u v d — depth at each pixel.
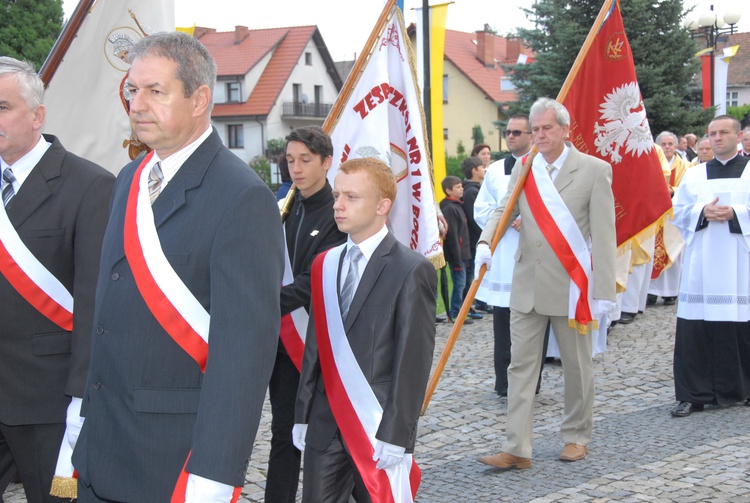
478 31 49.28
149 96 2.30
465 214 10.22
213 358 2.23
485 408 6.36
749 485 4.57
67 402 3.20
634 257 9.60
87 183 3.20
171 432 2.30
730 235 6.12
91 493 2.43
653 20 21.97
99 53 4.68
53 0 24.11
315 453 3.32
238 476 2.21
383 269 3.23
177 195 2.34
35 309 3.15
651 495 4.43
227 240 2.27
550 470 4.89
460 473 4.87
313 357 3.37
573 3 22.55
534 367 4.96
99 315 2.40
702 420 5.98
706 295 6.12
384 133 4.72
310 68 51.97
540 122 4.92
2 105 3.07
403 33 4.82
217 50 51.00
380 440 3.07
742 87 48.38
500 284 6.51
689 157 14.19
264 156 49.16
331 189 4.03
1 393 3.17
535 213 4.99
